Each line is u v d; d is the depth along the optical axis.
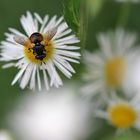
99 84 0.28
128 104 0.26
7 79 0.32
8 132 0.31
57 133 0.30
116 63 0.28
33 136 0.30
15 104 0.31
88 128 0.30
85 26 0.20
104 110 0.28
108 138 0.28
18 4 0.33
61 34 0.20
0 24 0.33
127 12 0.30
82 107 0.30
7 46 0.21
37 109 0.30
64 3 0.20
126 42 0.29
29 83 0.22
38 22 0.21
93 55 0.28
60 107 0.30
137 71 0.28
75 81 0.29
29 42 0.21
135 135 0.27
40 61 0.20
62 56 0.20
